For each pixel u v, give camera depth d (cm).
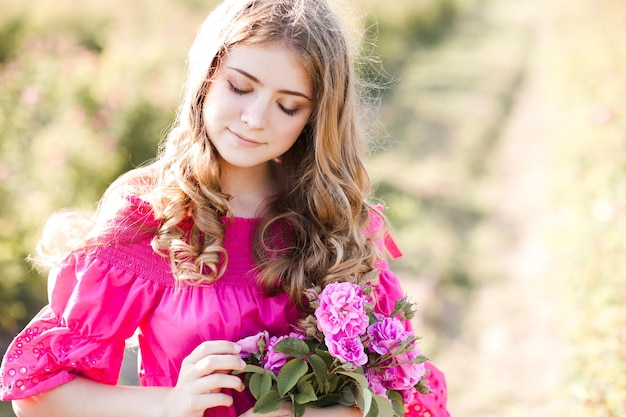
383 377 185
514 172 981
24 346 181
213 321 189
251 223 202
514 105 1344
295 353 176
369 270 207
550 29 2005
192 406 175
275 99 183
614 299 426
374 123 283
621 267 457
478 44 1834
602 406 335
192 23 1077
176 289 191
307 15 186
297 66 181
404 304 194
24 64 717
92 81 683
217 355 176
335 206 204
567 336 458
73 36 997
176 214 191
